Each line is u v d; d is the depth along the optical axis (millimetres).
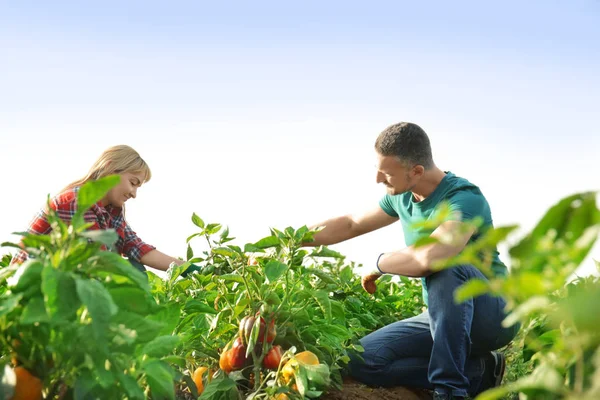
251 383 4000
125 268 2090
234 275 4020
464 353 4918
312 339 4383
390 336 5270
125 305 2215
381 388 5266
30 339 2150
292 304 4172
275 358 3824
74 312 1936
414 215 5574
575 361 1829
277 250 4344
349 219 6305
